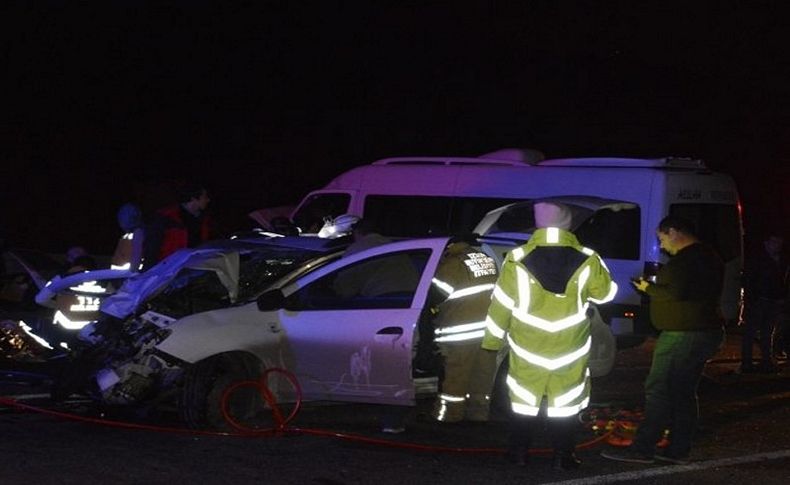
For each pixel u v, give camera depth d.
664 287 7.63
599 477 7.44
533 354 7.13
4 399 9.34
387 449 8.15
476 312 8.67
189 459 7.58
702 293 7.59
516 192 15.00
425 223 15.80
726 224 14.73
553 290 7.07
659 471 7.71
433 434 8.80
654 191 13.84
